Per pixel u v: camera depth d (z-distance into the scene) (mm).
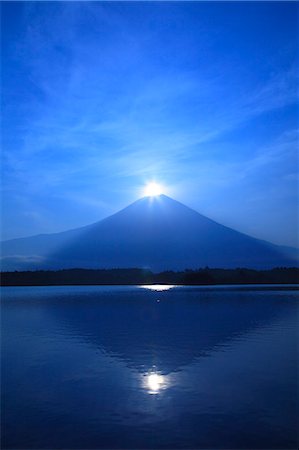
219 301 50250
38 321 30047
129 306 43594
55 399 10836
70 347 18797
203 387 11664
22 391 11609
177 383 12141
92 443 8172
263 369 13781
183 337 21234
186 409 9922
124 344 19297
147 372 13547
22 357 16516
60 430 8820
